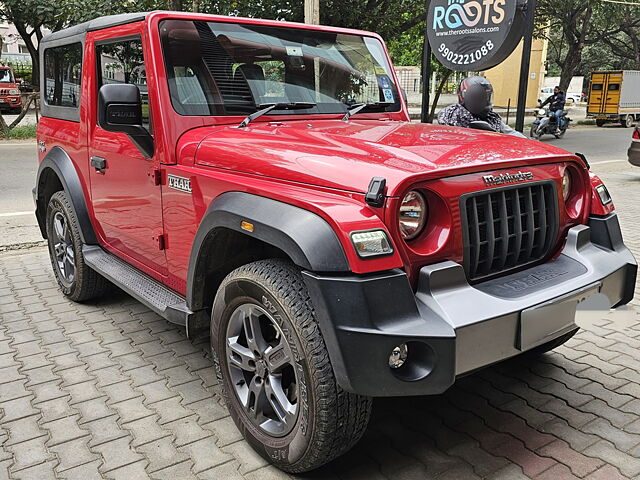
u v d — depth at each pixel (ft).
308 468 7.58
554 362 11.24
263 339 7.90
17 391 10.24
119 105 9.16
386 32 46.24
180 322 9.37
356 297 6.45
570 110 120.37
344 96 11.88
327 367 6.84
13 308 14.19
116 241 12.22
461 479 7.80
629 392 10.06
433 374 6.69
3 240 20.13
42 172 14.46
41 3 42.98
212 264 8.87
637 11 94.68
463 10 17.58
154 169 10.04
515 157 8.07
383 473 7.95
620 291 8.98
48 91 14.57
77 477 7.93
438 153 7.83
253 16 40.16
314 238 6.63
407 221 7.09
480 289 7.61
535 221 8.52
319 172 7.48
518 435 8.82
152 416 9.44
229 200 7.99
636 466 8.04
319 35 11.85
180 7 35.78
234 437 8.86
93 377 10.75
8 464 8.22
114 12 38.78
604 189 9.51
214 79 10.23
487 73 109.09
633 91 83.05
